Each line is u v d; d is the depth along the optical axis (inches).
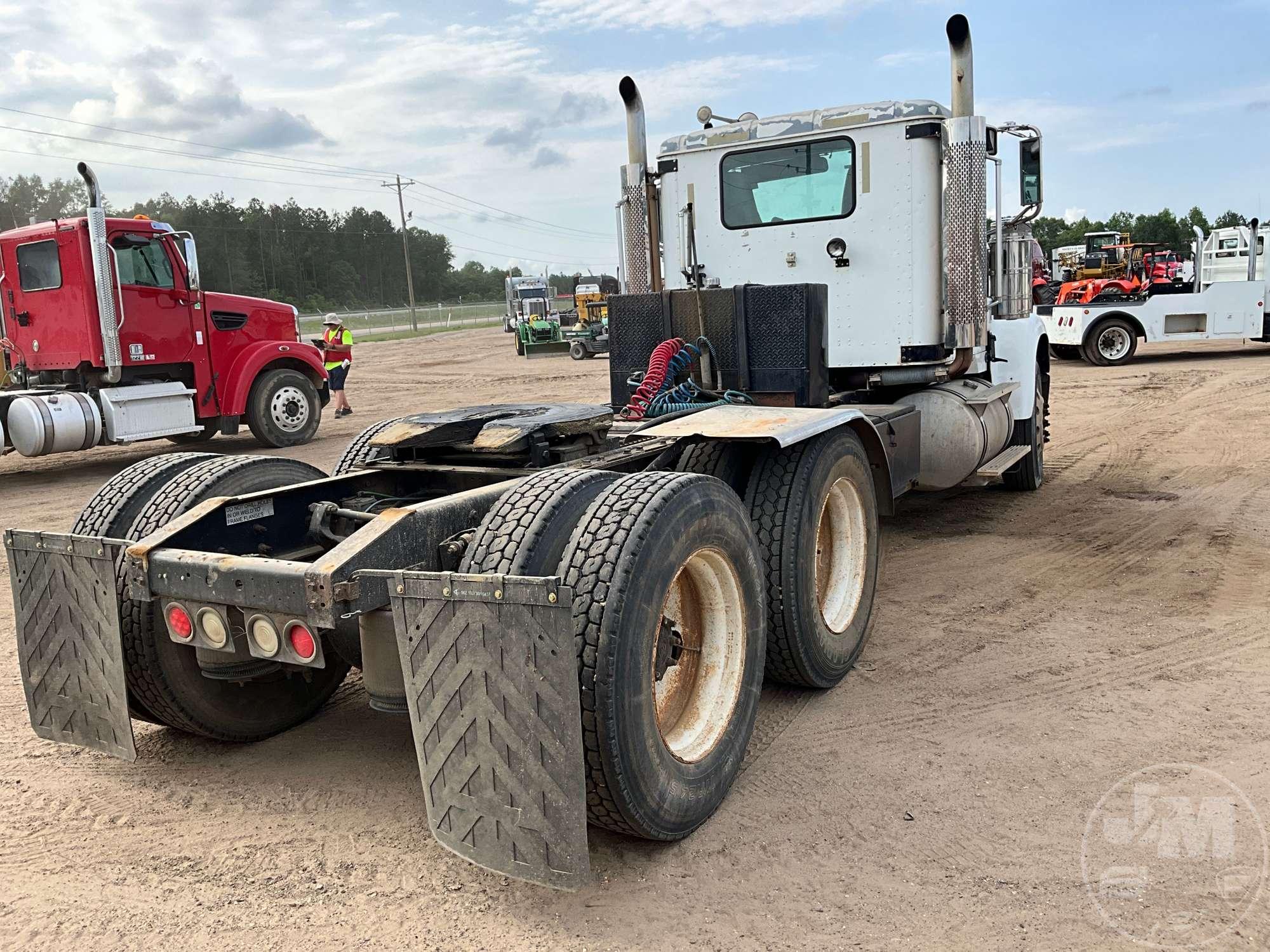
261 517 144.3
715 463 166.7
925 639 192.4
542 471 136.4
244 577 115.3
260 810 135.0
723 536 130.7
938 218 238.1
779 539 156.3
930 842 120.3
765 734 153.6
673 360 208.4
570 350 1224.2
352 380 979.3
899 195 239.1
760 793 134.5
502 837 104.3
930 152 235.5
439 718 106.9
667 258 273.9
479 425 161.2
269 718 157.8
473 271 7426.2
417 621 107.5
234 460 158.9
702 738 129.7
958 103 227.1
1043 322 333.7
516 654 101.4
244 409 497.0
